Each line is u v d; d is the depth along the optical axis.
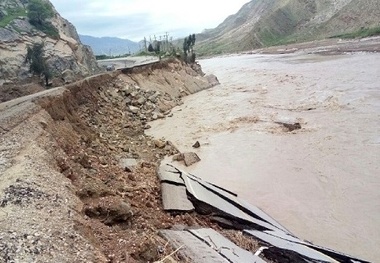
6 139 15.63
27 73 50.41
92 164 18.77
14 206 9.99
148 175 21.12
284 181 21.83
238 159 26.14
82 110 31.62
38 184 11.56
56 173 13.34
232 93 55.19
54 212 10.24
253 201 19.78
